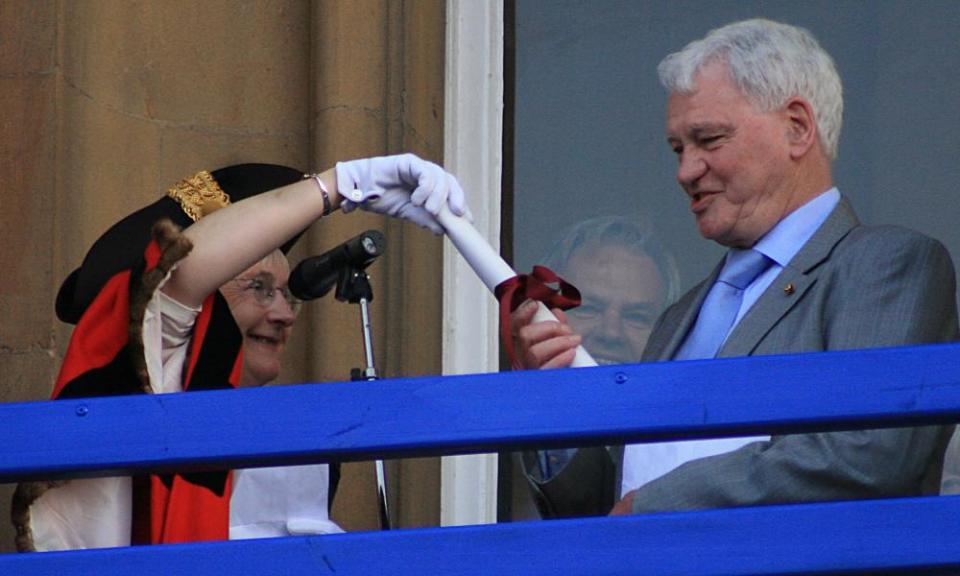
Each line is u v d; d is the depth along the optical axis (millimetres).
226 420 10328
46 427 10406
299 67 15961
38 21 15453
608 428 10070
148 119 15672
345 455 10219
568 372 10133
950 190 15961
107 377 11875
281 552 10070
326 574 10008
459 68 16141
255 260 12062
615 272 15977
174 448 10336
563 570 9883
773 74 12406
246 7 15984
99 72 15570
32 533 11781
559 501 12695
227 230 12016
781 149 12406
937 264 11992
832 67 12609
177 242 11828
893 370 9938
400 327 15375
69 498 11906
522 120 16359
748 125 12406
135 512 12062
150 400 10391
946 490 14820
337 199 12234
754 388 10023
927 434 11406
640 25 16406
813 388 9984
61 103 15344
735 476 11367
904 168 16031
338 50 15664
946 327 11906
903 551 9734
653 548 9859
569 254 16109
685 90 12555
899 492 11320
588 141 16281
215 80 15859
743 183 12391
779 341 11992
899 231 12094
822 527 9789
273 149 15812
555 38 16453
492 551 9938
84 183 15398
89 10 15562
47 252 15180
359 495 15172
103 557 10172
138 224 12852
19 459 10398
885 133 16094
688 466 11492
